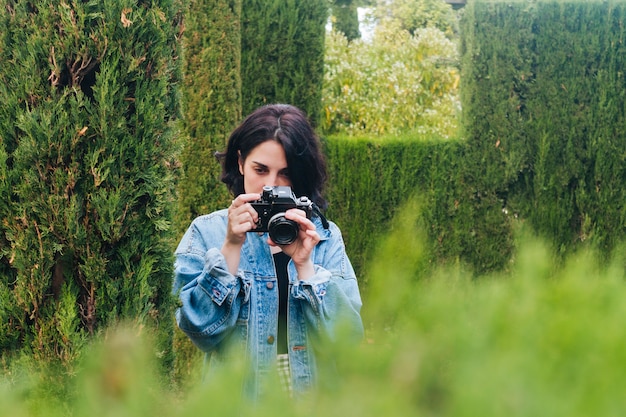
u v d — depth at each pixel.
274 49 7.06
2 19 2.05
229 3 5.78
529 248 0.69
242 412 0.61
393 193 6.97
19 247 2.04
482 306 0.63
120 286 2.10
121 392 0.64
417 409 0.58
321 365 0.65
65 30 2.04
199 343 2.21
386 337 0.65
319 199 2.49
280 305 2.27
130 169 2.11
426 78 9.70
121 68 2.10
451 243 7.04
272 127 2.36
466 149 7.05
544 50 7.03
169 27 2.23
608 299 0.63
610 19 6.95
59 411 0.76
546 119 7.02
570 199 7.07
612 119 6.96
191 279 2.34
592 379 0.56
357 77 9.35
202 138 5.67
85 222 2.06
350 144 6.95
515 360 0.58
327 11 7.13
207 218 2.46
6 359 2.02
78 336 1.98
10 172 2.03
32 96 2.04
